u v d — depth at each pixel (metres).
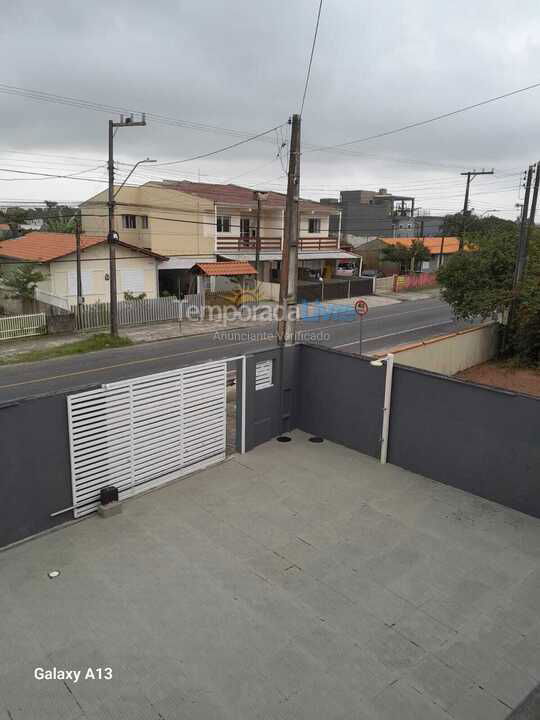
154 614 5.11
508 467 7.23
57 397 6.28
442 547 6.36
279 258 35.75
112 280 20.70
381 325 25.73
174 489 7.62
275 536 6.50
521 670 4.56
